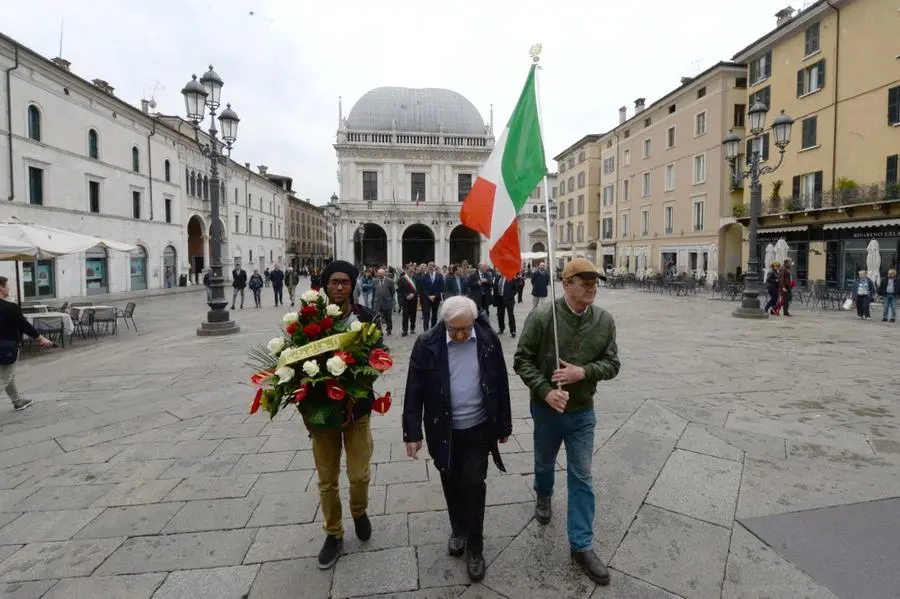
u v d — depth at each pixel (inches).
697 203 1294.3
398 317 662.5
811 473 161.2
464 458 119.0
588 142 1950.1
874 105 824.3
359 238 2116.1
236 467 176.9
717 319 588.1
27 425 226.1
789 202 978.1
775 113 1045.2
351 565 120.1
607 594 108.3
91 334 513.3
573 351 119.6
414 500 151.5
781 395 249.8
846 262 884.0
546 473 130.7
